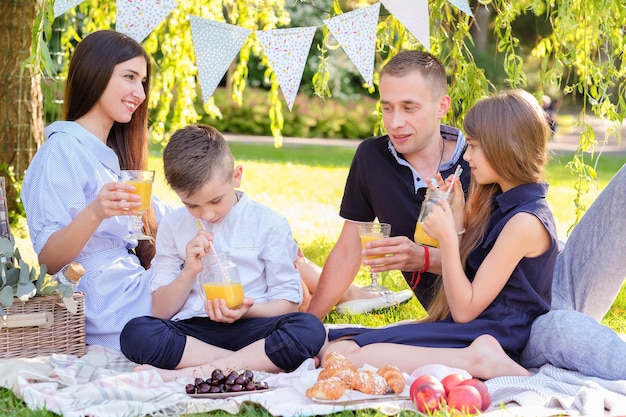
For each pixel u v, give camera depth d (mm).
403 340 2838
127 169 3383
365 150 3373
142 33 3221
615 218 3125
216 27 3160
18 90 6508
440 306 3043
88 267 3154
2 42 6465
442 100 3242
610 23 4020
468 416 2299
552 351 2832
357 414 2342
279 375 2695
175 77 6461
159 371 2777
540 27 14805
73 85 3207
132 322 2871
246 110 15898
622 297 4422
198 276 2926
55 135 3164
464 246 2994
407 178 3289
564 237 6746
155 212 3598
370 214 3477
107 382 2562
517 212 2871
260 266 3104
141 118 3369
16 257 2887
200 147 2885
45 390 2500
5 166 6500
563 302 3246
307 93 16359
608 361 2744
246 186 9633
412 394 2404
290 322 2887
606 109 4020
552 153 3098
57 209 3066
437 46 4250
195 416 2367
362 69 3152
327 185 10000
